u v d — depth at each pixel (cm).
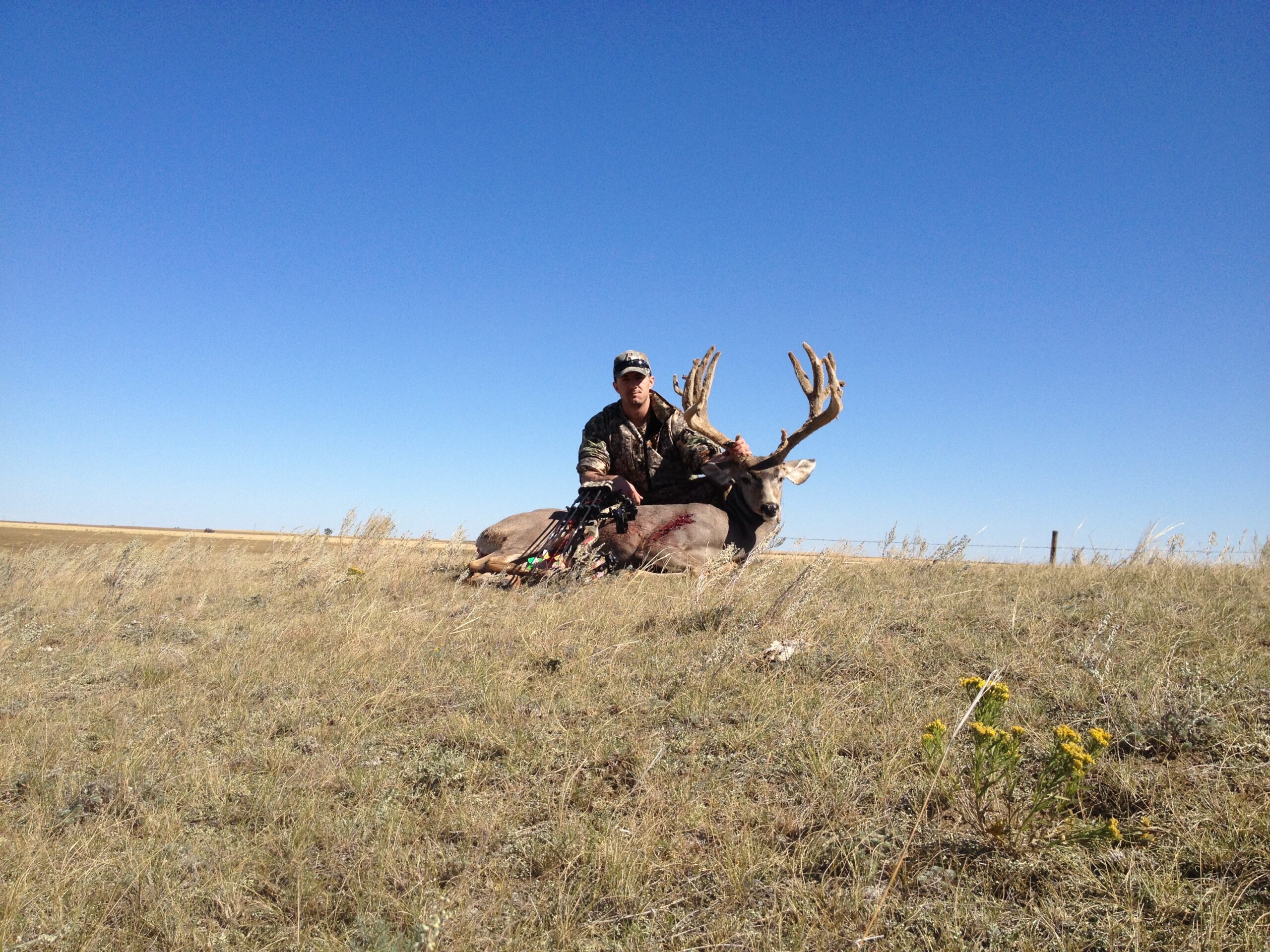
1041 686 454
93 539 2542
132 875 325
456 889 313
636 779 382
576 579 820
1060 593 696
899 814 336
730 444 1030
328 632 664
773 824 339
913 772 364
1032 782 348
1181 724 371
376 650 598
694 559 966
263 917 307
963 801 331
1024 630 557
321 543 1162
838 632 570
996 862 301
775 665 512
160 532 5094
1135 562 858
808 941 271
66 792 397
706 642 567
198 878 328
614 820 347
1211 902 271
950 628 576
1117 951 255
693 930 284
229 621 748
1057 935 265
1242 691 413
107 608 824
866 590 736
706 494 1078
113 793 390
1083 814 329
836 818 337
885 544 945
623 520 909
